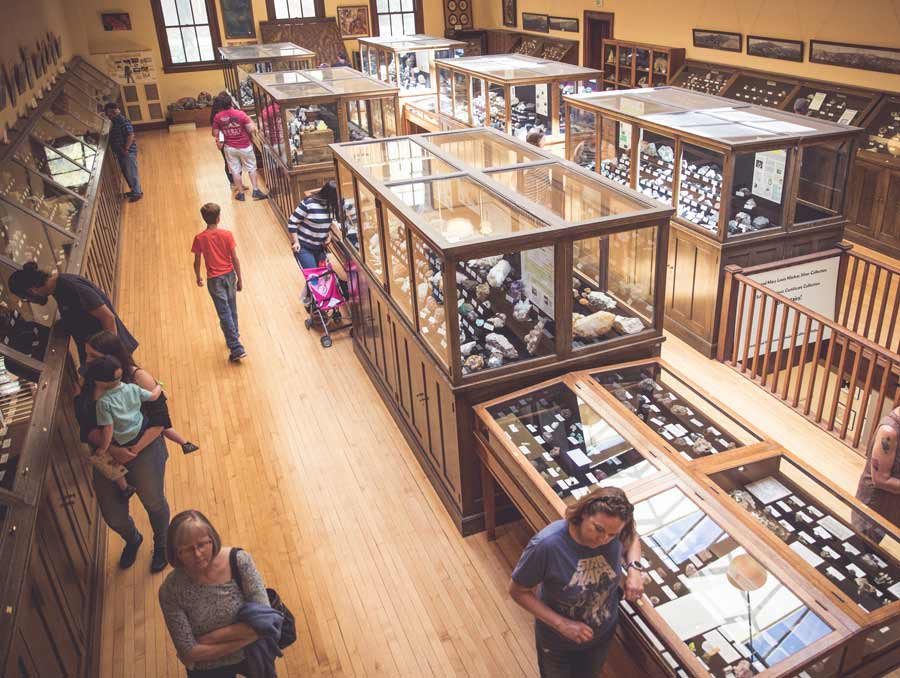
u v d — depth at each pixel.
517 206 4.32
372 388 6.07
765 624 2.61
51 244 5.99
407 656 3.64
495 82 9.12
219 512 4.70
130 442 3.88
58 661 3.04
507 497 4.39
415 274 4.43
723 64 10.38
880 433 3.51
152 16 16.25
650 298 4.35
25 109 8.63
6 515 3.08
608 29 13.28
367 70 15.12
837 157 5.92
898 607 2.58
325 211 6.82
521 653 3.63
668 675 2.60
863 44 8.12
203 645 2.72
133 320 7.41
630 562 2.80
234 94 14.58
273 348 6.78
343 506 4.71
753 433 3.57
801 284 6.16
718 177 5.85
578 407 3.93
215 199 11.34
